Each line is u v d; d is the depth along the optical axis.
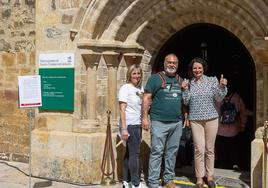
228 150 8.18
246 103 8.26
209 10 7.56
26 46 9.34
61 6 7.96
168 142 7.20
